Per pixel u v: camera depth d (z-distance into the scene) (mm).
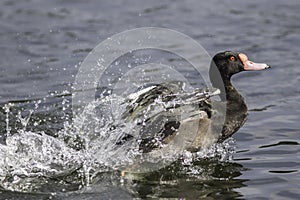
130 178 10234
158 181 10102
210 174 10305
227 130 11570
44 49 18094
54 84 15227
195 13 21469
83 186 9938
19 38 19125
